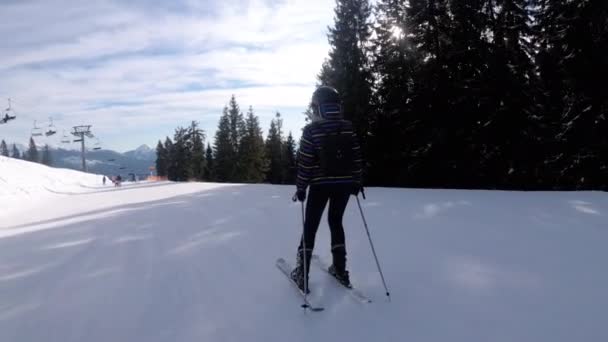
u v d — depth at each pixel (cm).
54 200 1842
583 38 1653
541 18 1891
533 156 1873
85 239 621
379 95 2466
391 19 2541
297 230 621
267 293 359
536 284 359
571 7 1677
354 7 2841
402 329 287
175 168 8362
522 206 750
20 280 415
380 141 2412
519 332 277
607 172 1647
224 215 794
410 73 2247
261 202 990
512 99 1850
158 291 368
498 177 1992
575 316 297
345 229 604
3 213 1271
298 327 293
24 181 3148
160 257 485
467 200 865
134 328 295
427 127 2127
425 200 895
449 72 2070
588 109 1648
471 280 374
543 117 1892
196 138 8344
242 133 7125
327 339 275
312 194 351
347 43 2828
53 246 581
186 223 721
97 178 5988
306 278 331
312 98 358
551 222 601
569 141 1727
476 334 276
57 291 376
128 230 679
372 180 2458
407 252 470
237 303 337
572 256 435
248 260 461
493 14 1989
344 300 339
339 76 2777
